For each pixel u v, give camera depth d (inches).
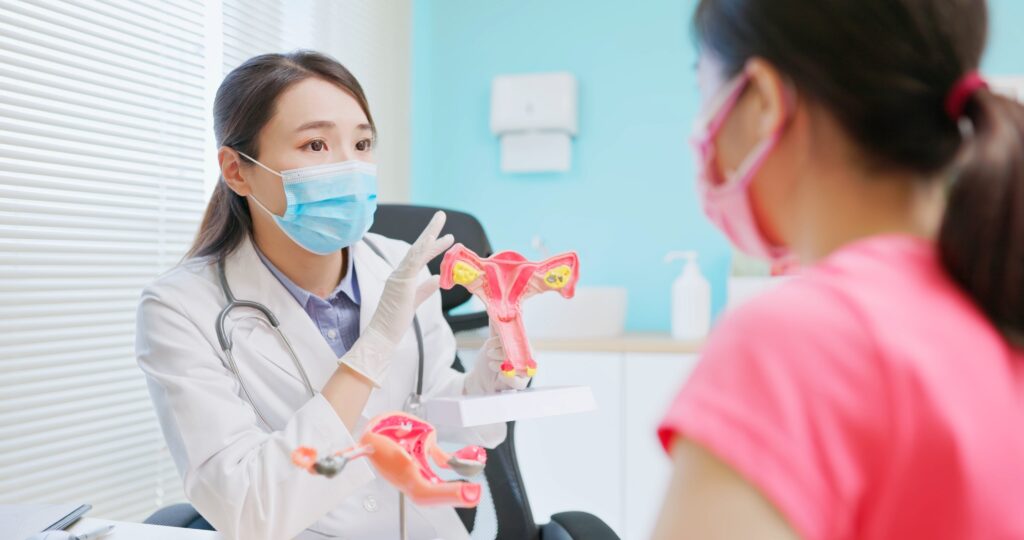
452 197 98.4
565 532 46.3
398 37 98.2
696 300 79.0
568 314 78.5
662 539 15.0
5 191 50.6
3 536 33.4
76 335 56.0
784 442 14.2
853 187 17.7
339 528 44.8
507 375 37.7
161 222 64.4
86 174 56.7
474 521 51.8
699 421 14.9
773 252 20.8
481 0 97.0
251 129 45.9
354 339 50.8
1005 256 15.5
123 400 60.4
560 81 90.1
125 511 61.1
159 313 44.2
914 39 16.5
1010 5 80.1
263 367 44.9
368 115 49.1
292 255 49.1
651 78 91.0
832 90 16.9
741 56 18.4
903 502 14.4
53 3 53.4
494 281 39.2
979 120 16.3
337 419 38.2
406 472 24.5
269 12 77.0
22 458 52.2
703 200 21.5
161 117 63.8
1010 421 14.9
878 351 14.7
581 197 93.4
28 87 52.0
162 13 63.4
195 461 39.1
